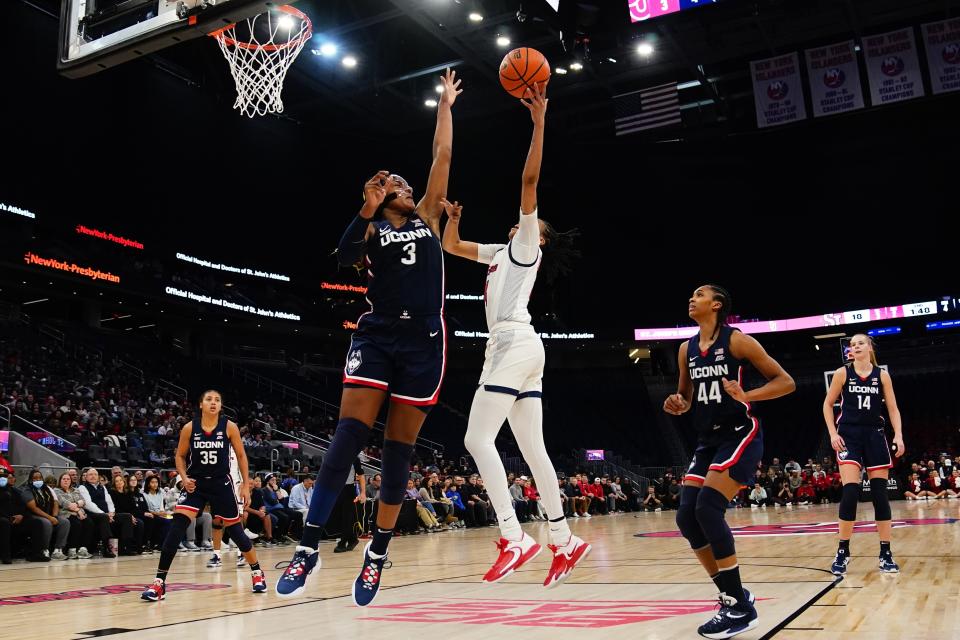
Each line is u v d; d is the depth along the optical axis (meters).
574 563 3.85
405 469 3.23
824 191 31.98
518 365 3.85
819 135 31.59
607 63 26.94
